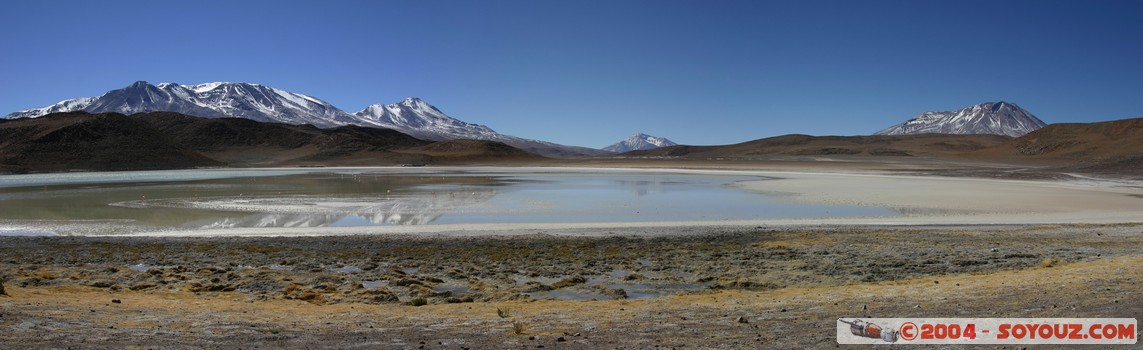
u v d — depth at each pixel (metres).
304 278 16.30
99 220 31.66
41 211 35.75
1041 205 38.22
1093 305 9.49
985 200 41.69
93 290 14.09
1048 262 16.72
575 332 9.19
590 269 17.75
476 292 14.79
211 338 8.59
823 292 13.09
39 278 15.51
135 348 7.74
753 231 25.88
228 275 16.56
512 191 52.06
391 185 61.19
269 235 25.84
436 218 32.69
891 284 14.20
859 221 30.42
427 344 8.34
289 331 9.31
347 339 8.68
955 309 9.96
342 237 24.44
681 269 17.67
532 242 23.05
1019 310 9.50
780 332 8.77
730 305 11.70
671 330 9.20
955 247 20.81
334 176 84.75
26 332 8.39
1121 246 20.58
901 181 66.00
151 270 16.94
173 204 40.00
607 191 52.09
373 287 15.37
